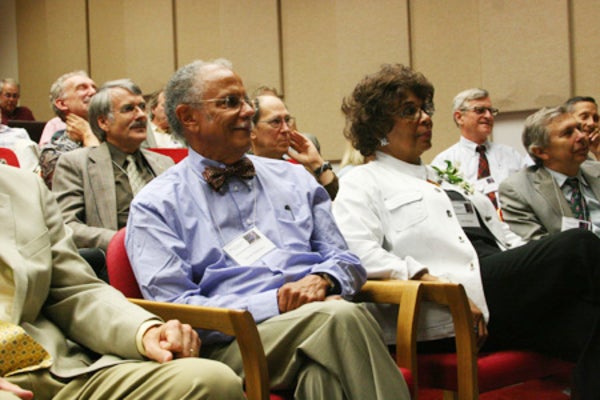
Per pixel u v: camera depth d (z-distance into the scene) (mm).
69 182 2801
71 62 7488
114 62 7270
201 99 1924
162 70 7027
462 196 2482
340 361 1570
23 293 1487
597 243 2059
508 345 2146
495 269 2146
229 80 1947
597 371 1893
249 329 1511
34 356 1445
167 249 1768
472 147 4871
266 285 1792
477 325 2061
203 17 6832
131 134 2885
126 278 1811
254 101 3057
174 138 2037
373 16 6086
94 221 2738
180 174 1932
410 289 1842
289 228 1934
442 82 5855
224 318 1532
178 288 1745
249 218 1920
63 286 1604
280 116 3023
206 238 1842
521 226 2904
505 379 1982
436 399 2594
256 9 6559
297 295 1712
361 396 1547
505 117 5668
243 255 1841
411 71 2344
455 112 4914
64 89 4125
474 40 5750
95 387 1417
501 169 4828
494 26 5656
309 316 1604
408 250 2193
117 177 2861
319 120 6324
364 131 2361
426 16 5918
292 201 1988
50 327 1566
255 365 1512
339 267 1829
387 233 2221
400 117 2311
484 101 4832
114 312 1525
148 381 1352
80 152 2883
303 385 1598
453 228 2234
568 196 2973
